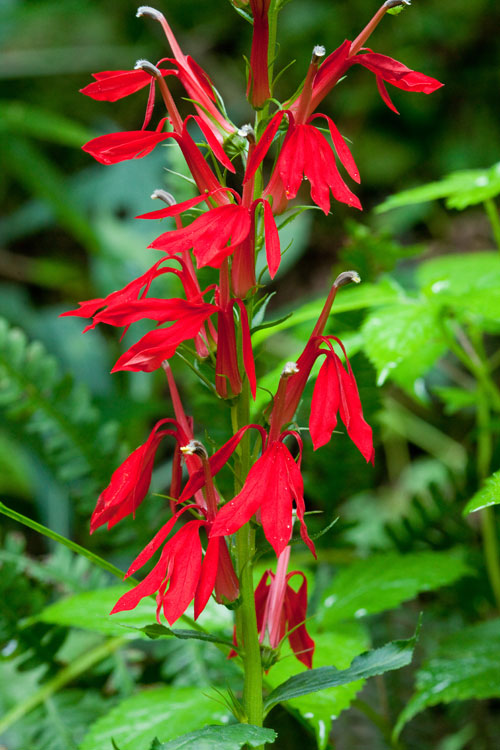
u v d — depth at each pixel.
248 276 0.45
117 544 0.63
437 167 1.25
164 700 0.53
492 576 0.60
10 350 0.63
